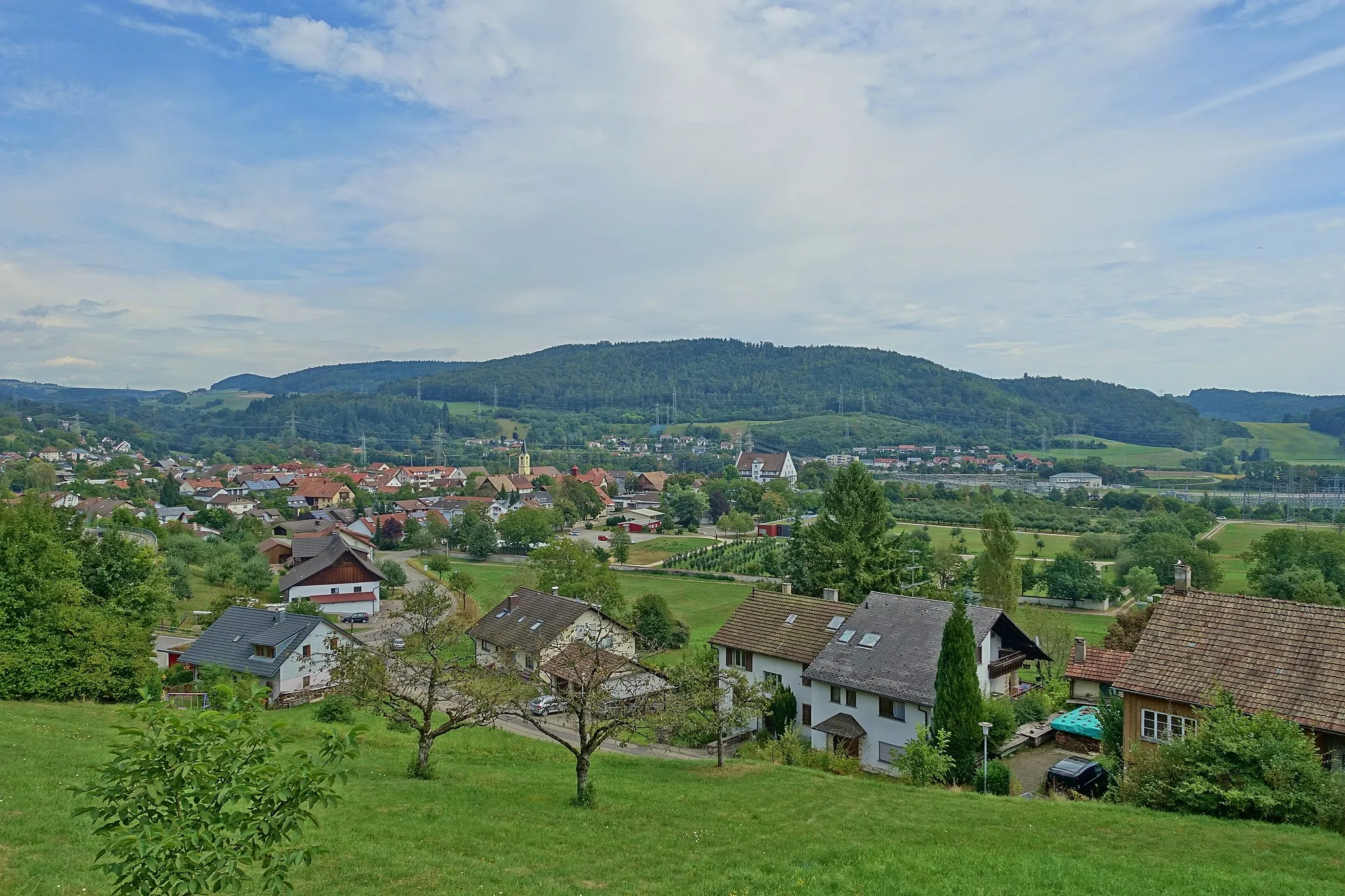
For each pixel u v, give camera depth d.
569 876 19.61
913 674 42.84
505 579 98.81
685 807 27.31
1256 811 25.80
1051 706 49.75
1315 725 27.59
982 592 80.19
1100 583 107.00
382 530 155.12
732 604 101.00
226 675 55.06
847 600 68.31
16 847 17.98
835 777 33.56
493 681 30.72
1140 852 22.66
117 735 31.88
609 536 161.50
